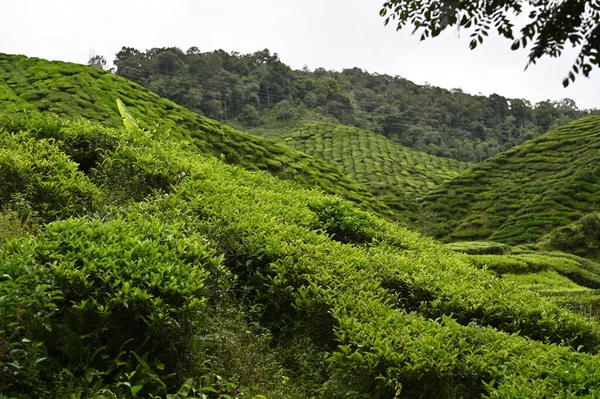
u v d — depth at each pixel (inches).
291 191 430.6
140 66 3993.6
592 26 101.8
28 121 386.9
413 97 4859.7
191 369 175.8
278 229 299.4
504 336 229.0
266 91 4284.0
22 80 1332.4
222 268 226.4
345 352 199.5
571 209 1721.2
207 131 1427.2
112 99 1328.7
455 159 3555.6
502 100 4746.6
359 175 2546.8
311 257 274.4
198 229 278.1
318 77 5132.9
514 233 1637.6
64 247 191.3
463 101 4682.6
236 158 1346.0
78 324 167.9
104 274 175.0
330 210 379.9
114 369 166.4
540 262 844.0
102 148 378.0
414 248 376.8
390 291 279.1
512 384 179.5
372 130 4084.6
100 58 3964.1
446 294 276.7
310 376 215.5
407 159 3110.2
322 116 4084.6
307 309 236.2
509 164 2290.8
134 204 292.8
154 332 170.4
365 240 367.2
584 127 2425.0
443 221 1914.4
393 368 187.3
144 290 173.3
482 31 118.4
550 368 194.9
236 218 296.8
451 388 193.0
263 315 250.8
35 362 144.6
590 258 1230.9
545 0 103.7
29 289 160.4
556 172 2092.8
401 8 135.9
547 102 4480.8
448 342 204.8
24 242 187.3
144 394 162.2
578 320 284.5
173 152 417.4
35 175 288.2
